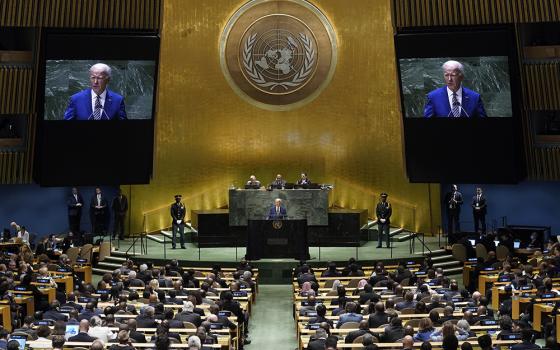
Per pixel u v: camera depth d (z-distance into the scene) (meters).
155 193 30.14
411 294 17.27
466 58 27.02
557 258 22.08
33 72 28.66
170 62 30.19
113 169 27.88
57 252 25.36
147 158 28.00
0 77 28.56
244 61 30.73
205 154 30.56
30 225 30.11
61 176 27.69
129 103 27.66
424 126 27.55
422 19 27.94
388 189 30.22
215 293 19.45
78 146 27.62
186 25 30.33
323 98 30.72
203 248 28.17
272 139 30.83
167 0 30.08
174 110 30.23
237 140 30.83
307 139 30.81
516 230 27.45
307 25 30.66
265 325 20.89
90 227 30.47
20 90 28.64
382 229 27.97
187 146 30.38
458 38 26.97
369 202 30.33
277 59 30.72
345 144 30.58
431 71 27.27
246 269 22.80
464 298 18.17
